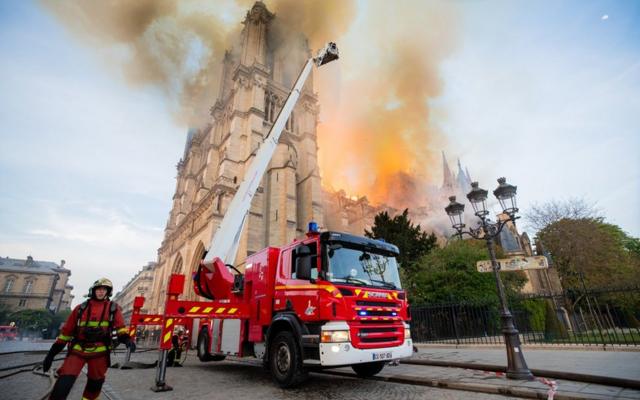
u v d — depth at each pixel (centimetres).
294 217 3538
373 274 781
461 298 1962
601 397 496
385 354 678
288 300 764
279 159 3866
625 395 508
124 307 13300
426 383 697
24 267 9438
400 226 2633
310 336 660
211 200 3519
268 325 822
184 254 4091
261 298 875
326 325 648
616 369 696
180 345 1252
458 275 2114
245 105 4150
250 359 1392
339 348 621
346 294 679
